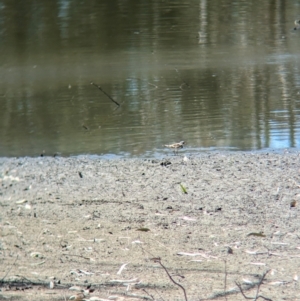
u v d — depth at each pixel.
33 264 14.16
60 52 42.22
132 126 26.48
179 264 13.76
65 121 27.77
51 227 16.50
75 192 19.36
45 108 30.05
